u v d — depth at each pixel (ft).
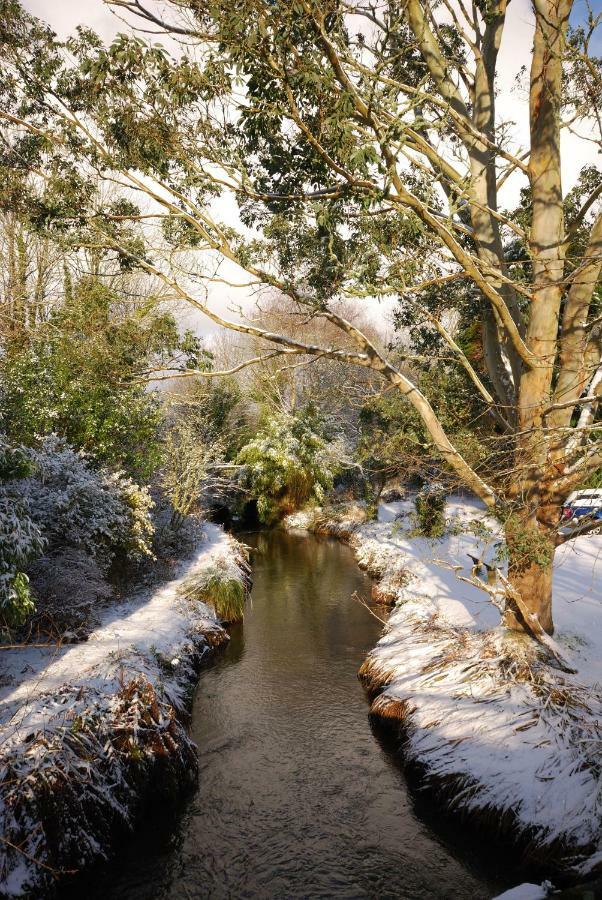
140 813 16.33
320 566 49.49
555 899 10.31
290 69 13.53
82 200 17.70
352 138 13.69
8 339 38.73
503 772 15.89
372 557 47.32
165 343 19.95
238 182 17.46
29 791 13.50
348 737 21.18
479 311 27.35
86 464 31.01
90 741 15.92
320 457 74.13
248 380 85.30
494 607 29.12
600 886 10.50
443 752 17.66
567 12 18.74
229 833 16.21
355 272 16.92
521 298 26.84
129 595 31.65
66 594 24.04
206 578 35.09
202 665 27.73
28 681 18.57
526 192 27.20
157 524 44.24
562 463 21.02
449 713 19.11
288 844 15.72
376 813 16.96
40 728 15.57
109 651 21.80
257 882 14.39
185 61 14.78
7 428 26.32
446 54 25.48
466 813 15.61
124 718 17.44
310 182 17.49
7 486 20.70
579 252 24.81
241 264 17.67
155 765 17.39
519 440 19.80
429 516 27.09
